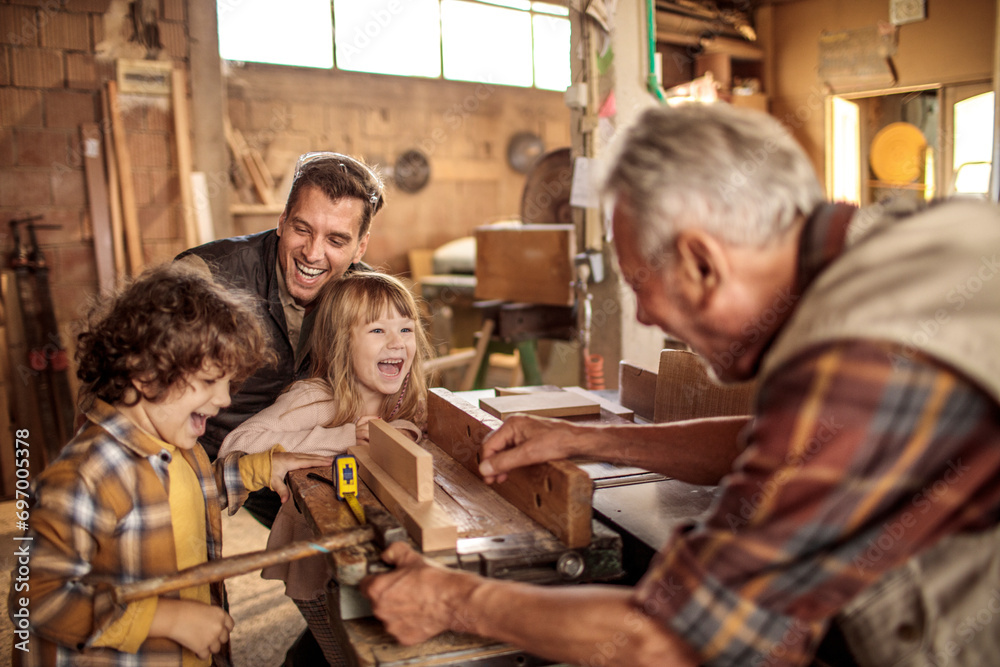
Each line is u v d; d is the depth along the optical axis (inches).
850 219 31.8
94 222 160.2
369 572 39.2
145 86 163.2
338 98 267.0
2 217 153.4
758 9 258.1
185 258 74.1
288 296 77.6
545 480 43.7
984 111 212.4
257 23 249.1
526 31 307.9
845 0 237.3
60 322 159.8
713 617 28.4
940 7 216.8
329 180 72.8
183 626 45.9
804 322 29.3
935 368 26.5
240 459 59.2
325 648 61.9
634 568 44.1
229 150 219.5
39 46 153.8
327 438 64.2
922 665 30.6
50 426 151.9
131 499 47.2
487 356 165.5
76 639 43.1
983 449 27.4
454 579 35.7
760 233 31.0
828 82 243.8
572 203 136.5
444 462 58.9
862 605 31.0
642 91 135.0
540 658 37.3
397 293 68.8
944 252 29.0
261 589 104.4
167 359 46.9
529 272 152.4
